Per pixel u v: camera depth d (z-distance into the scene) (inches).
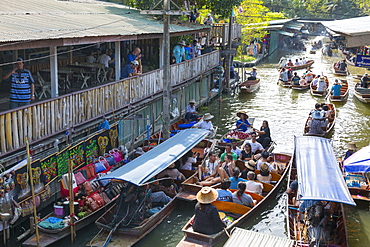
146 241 456.1
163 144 577.0
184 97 928.9
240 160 616.4
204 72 1018.7
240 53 1862.7
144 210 468.4
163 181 536.4
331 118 901.2
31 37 429.4
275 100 1139.3
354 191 545.6
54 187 470.6
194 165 613.0
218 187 532.7
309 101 1134.4
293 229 452.4
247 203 495.2
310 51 2234.3
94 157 528.7
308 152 550.9
